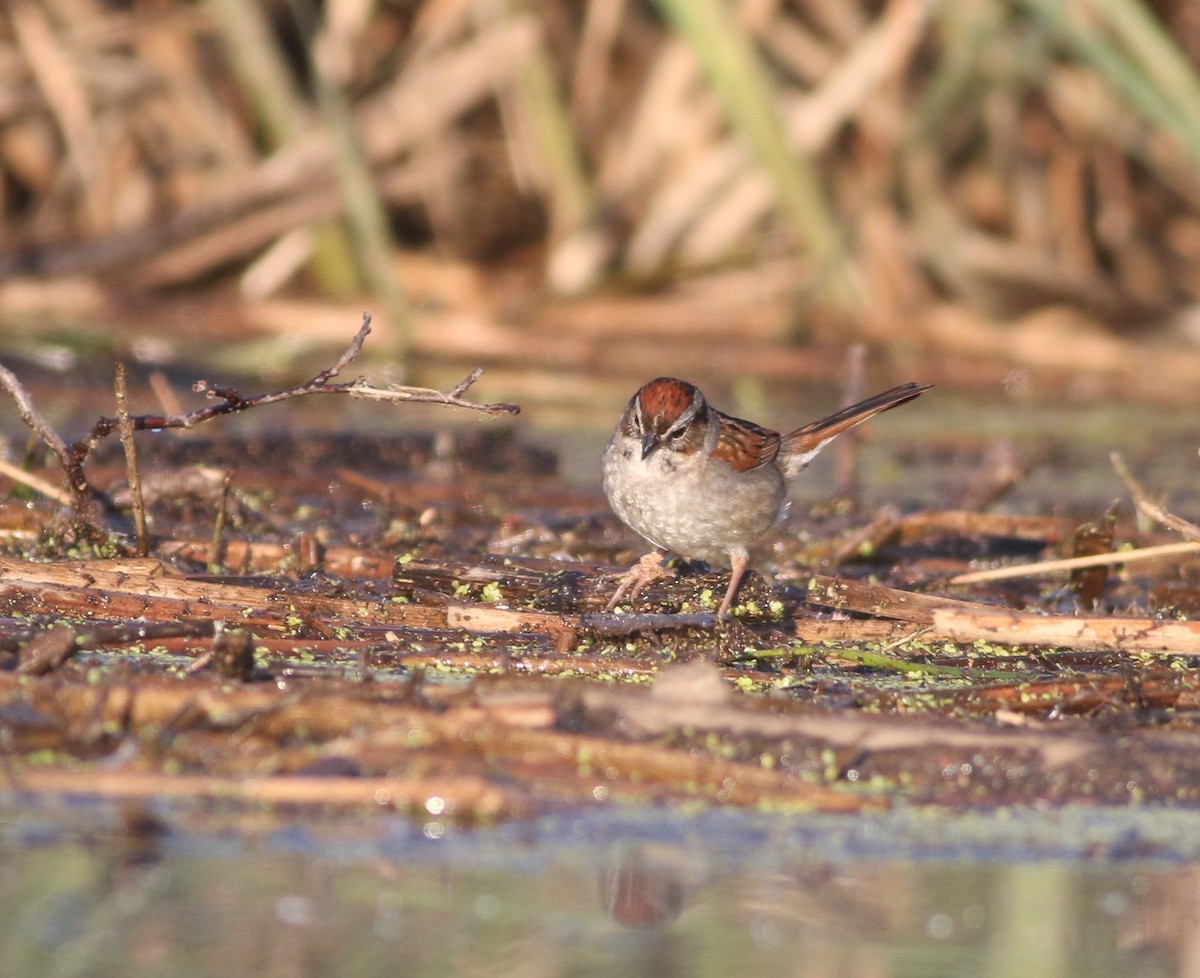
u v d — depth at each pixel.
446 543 11.19
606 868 6.21
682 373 20.05
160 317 19.83
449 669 8.05
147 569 9.08
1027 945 5.72
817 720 7.18
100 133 20.50
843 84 20.09
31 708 6.92
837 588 9.38
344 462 14.01
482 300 21.02
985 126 21.84
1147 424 18.86
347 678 7.68
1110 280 22.27
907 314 21.19
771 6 20.50
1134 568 11.12
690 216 21.28
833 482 15.14
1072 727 7.48
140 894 5.86
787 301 21.16
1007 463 13.20
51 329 19.03
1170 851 6.53
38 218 20.92
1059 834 6.67
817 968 5.51
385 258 19.53
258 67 20.27
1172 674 8.02
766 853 6.39
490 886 6.03
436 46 20.62
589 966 5.48
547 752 6.89
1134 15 18.42
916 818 6.76
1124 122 20.84
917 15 19.86
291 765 6.71
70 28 20.12
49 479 11.67
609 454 9.81
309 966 5.41
